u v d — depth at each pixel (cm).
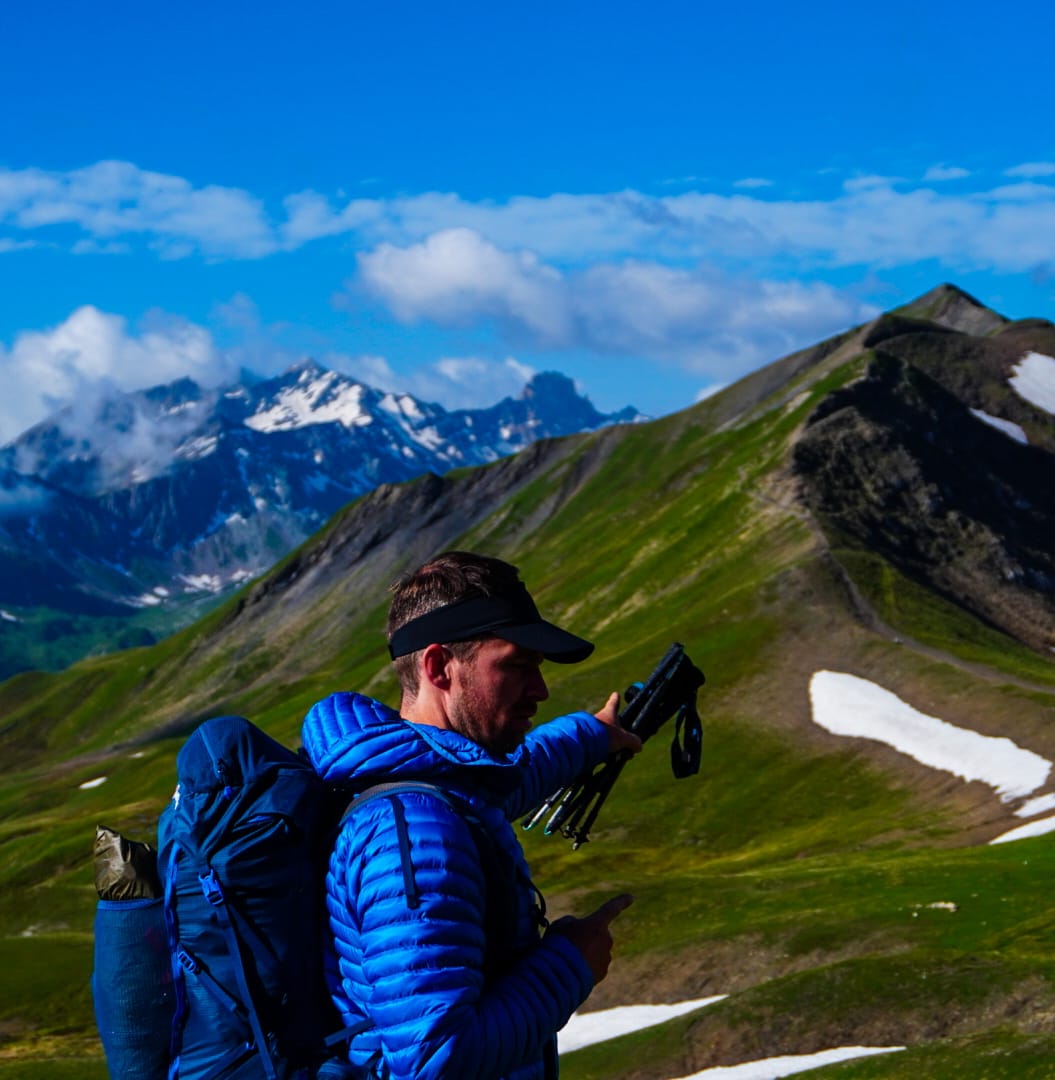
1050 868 5550
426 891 425
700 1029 3959
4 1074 4659
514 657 477
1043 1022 3095
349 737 461
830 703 12150
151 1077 456
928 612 14425
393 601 502
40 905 10875
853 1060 2984
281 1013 438
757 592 14988
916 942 4822
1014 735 10588
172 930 448
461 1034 411
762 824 10481
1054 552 19712
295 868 443
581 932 466
